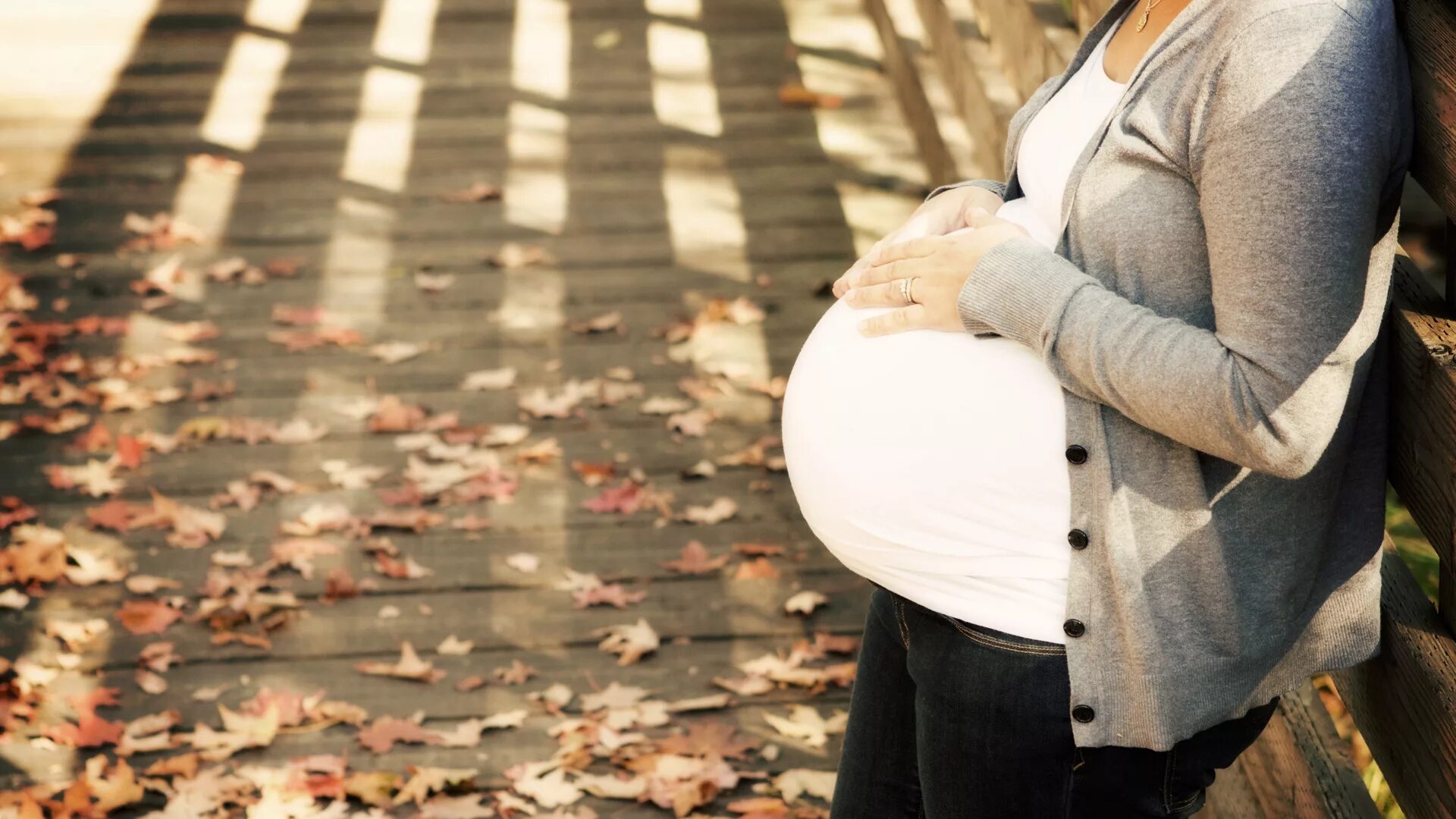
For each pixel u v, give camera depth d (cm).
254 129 578
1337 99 121
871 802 184
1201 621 146
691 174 548
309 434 405
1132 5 158
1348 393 142
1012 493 147
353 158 559
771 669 322
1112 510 142
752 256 496
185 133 573
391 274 487
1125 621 144
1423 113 140
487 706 315
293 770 295
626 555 361
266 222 516
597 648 332
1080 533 144
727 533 369
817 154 559
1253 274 125
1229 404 127
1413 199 375
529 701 316
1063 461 144
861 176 545
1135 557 144
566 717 312
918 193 532
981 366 147
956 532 150
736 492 384
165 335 450
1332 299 124
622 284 481
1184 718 147
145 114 586
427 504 380
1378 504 159
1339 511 159
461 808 287
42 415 412
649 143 569
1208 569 144
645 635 332
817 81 613
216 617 336
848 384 156
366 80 618
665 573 355
